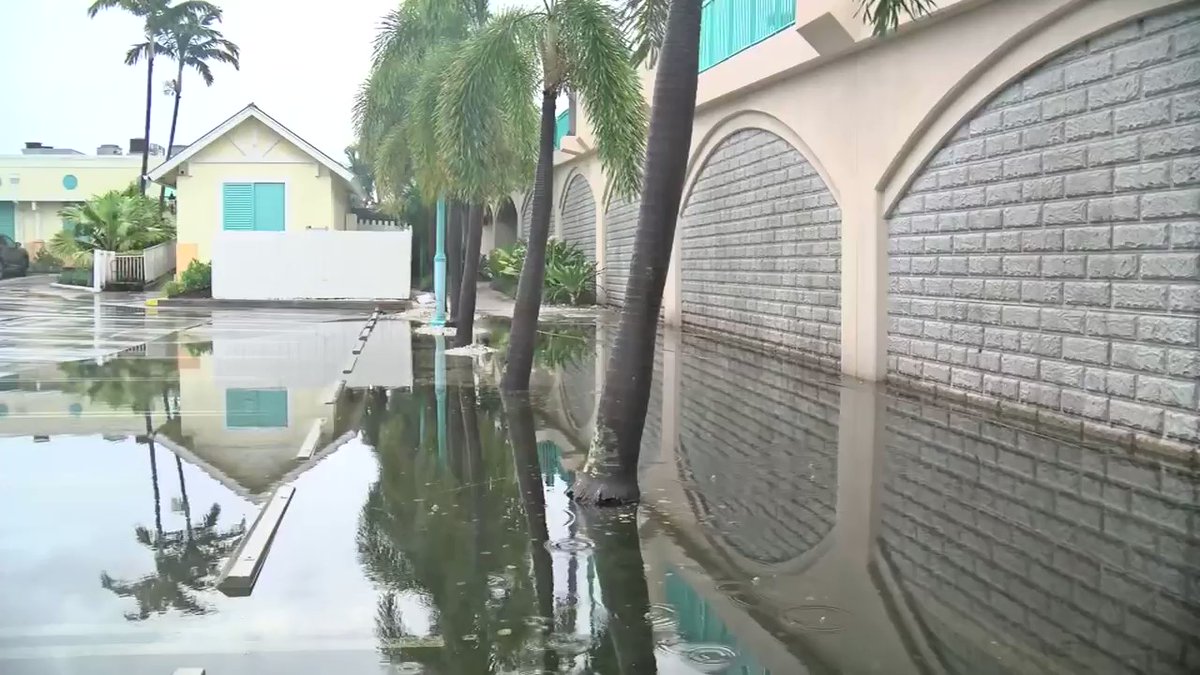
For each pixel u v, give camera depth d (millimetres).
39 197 42875
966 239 9062
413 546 5199
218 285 26078
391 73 15602
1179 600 4324
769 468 7023
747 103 14133
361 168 38281
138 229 31359
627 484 6121
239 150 29625
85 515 5766
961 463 6957
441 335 17469
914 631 4031
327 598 4422
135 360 13453
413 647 3891
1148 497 5906
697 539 5336
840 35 10312
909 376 10164
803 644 3908
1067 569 4746
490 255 32688
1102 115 7289
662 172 6113
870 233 10625
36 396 10219
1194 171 6453
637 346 6141
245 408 9547
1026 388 8266
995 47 8273
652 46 8562
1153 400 6875
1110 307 7258
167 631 4039
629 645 3908
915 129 9578
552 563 4930
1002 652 3809
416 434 8312
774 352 13906
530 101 9859
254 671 3664
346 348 15195
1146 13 6770
